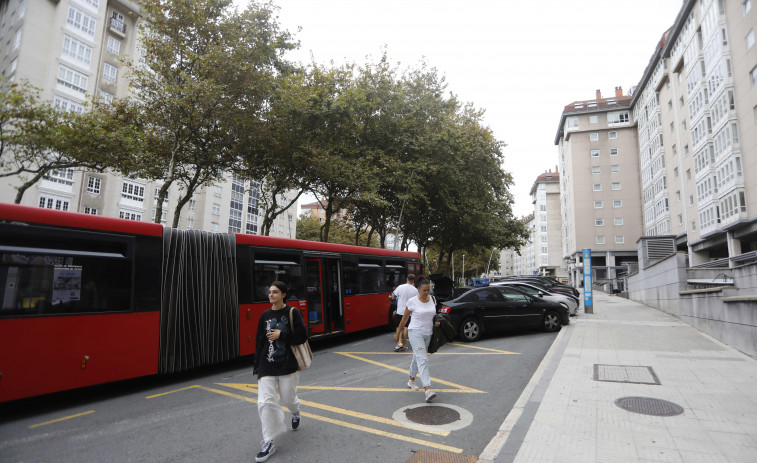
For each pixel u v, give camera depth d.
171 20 14.82
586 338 10.85
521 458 3.92
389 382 7.25
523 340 11.46
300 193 20.55
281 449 4.42
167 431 5.02
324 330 11.03
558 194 91.94
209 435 4.89
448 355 9.53
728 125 30.69
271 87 16.92
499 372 7.86
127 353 6.76
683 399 5.66
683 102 41.44
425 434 4.82
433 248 45.62
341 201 24.06
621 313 17.59
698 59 35.69
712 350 9.14
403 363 8.88
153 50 14.96
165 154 16.00
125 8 35.53
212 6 15.03
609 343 10.11
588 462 3.82
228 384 7.39
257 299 9.17
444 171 21.58
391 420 5.30
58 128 13.69
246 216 53.44
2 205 5.62
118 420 5.45
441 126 22.58
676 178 44.38
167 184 14.87
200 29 14.98
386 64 21.42
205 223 46.66
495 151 25.47
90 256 6.46
